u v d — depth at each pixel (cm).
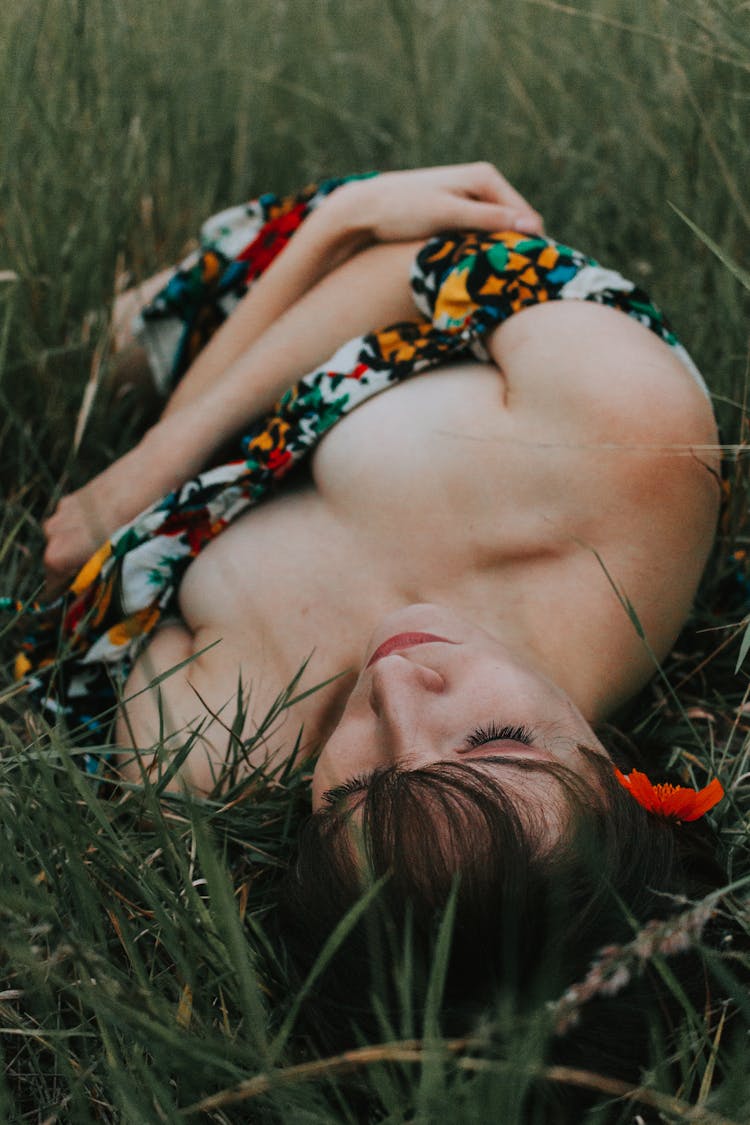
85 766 154
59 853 119
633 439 134
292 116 257
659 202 202
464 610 141
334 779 123
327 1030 108
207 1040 96
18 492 196
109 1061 103
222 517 158
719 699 158
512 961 95
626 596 137
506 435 142
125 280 202
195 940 108
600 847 107
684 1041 97
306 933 111
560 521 138
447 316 153
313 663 145
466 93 247
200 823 104
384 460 146
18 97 188
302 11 256
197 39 239
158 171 225
